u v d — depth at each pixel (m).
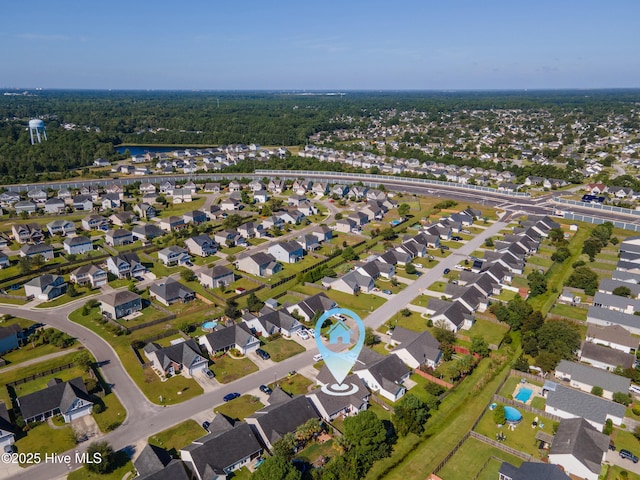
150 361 77.56
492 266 112.38
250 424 60.31
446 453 58.03
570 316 94.06
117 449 58.06
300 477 49.31
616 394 66.88
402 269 118.94
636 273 109.06
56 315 93.69
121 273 111.25
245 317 89.75
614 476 54.09
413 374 75.94
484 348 79.69
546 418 64.75
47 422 63.00
